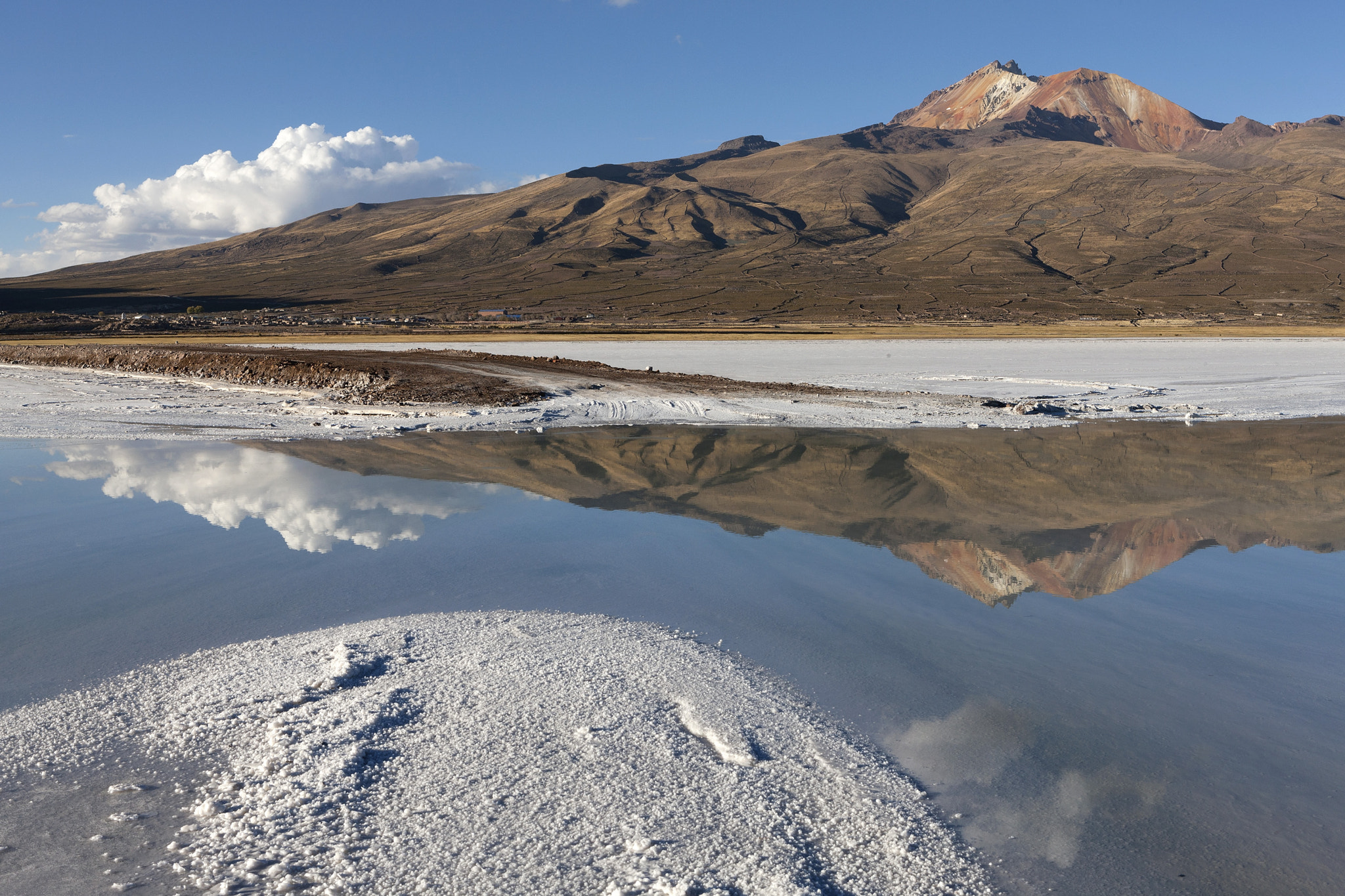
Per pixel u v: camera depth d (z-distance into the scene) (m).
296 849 4.28
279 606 8.24
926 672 6.75
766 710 5.93
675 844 4.32
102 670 6.63
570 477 15.81
